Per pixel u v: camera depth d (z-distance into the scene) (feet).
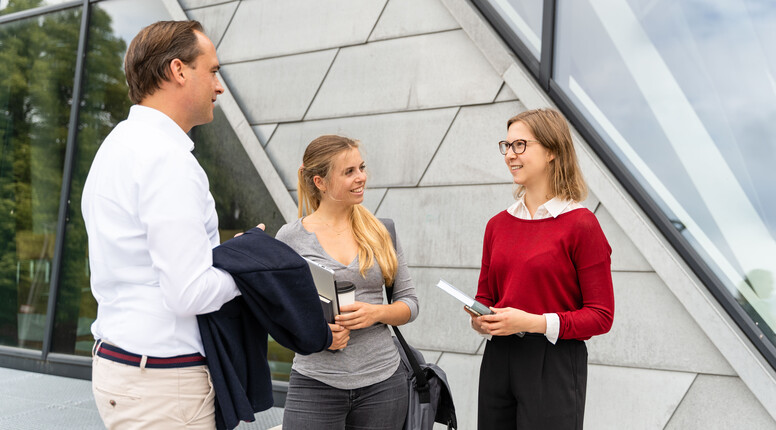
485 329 6.00
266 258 4.45
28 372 15.03
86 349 14.62
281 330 4.58
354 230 6.73
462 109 10.33
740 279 8.44
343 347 5.92
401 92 10.85
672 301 8.63
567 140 6.26
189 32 4.60
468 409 9.87
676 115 8.92
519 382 6.11
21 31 15.99
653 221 8.96
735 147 8.54
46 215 15.46
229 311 4.53
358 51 11.32
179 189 4.13
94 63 14.98
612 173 9.23
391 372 6.39
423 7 10.74
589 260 5.96
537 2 9.94
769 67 8.36
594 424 8.95
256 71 12.34
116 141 4.37
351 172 6.56
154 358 4.27
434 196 10.46
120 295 4.34
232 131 12.82
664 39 9.04
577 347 6.09
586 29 9.57
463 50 10.37
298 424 6.24
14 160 15.92
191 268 4.08
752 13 8.48
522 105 9.84
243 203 12.65
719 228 8.59
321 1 11.75
